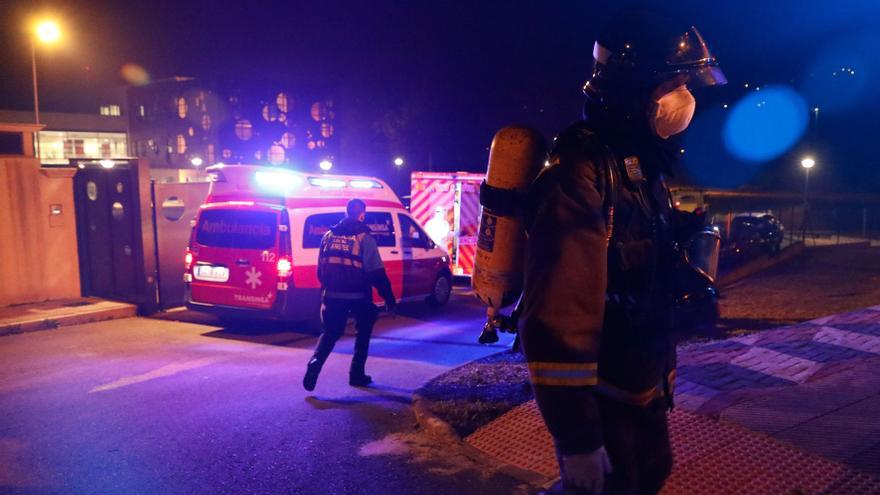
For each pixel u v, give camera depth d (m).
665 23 1.83
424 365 7.78
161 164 89.94
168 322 10.43
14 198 11.18
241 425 5.65
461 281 15.37
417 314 11.42
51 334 9.52
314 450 5.06
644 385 1.78
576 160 1.62
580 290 1.50
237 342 9.00
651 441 1.86
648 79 1.79
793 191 60.00
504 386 6.25
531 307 1.53
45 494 4.36
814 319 8.53
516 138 1.80
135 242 11.10
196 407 6.14
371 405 6.18
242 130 85.19
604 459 1.55
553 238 1.54
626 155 1.73
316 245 9.48
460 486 4.35
